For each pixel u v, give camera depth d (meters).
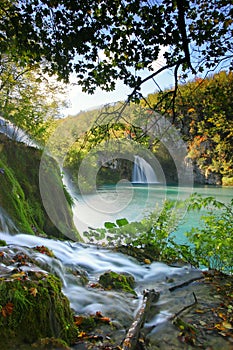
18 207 4.02
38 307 1.61
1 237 3.19
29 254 2.58
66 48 3.08
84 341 1.81
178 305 2.73
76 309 2.30
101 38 3.09
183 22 2.88
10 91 7.54
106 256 3.94
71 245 4.11
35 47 3.06
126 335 1.88
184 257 4.25
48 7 2.82
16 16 2.87
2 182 3.95
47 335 1.62
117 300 2.56
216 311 2.60
